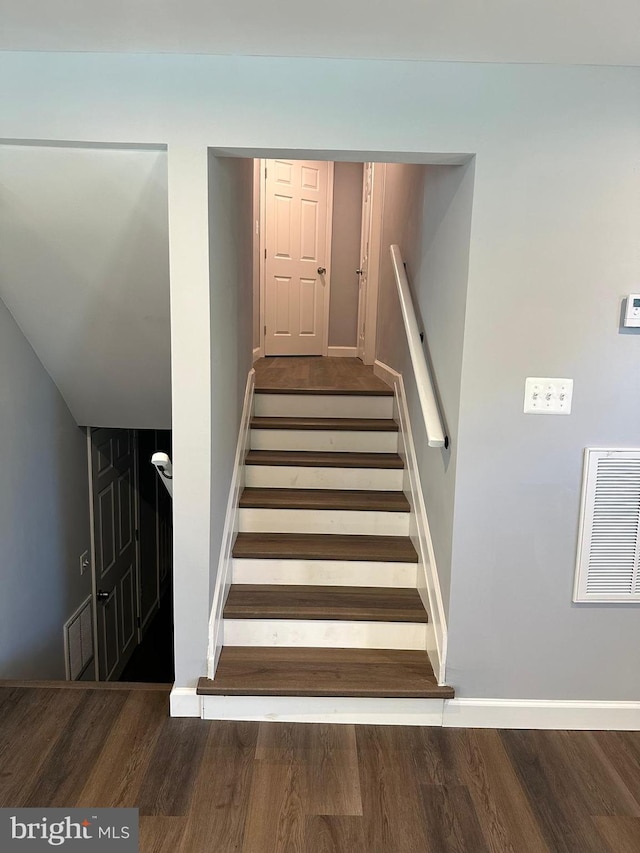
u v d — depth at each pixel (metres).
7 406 2.72
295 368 4.56
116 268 2.52
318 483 3.24
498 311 2.13
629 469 2.22
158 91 2.03
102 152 2.12
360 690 2.30
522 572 2.28
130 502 4.62
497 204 2.07
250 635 2.58
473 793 2.03
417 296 2.99
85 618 3.72
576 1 1.59
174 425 2.22
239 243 2.89
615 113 2.04
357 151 2.08
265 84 2.02
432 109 2.04
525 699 2.36
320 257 5.43
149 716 2.36
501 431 2.19
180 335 2.17
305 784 2.04
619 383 2.18
